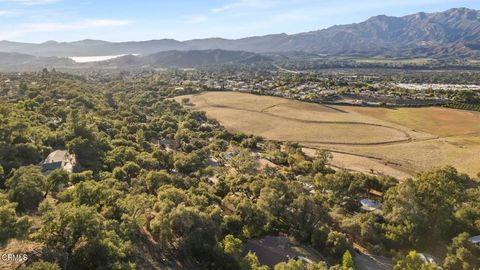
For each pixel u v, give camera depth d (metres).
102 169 92.00
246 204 69.62
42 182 63.44
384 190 91.69
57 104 163.88
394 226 69.94
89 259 43.19
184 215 56.94
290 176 106.56
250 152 129.75
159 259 52.12
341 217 73.06
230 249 55.31
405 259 57.81
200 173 100.50
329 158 127.56
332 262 61.59
